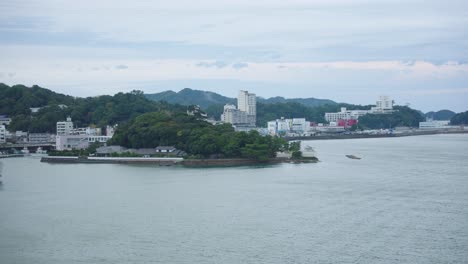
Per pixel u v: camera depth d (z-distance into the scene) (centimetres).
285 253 13500
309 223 16162
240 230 15500
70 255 13650
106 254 13675
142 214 17600
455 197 19850
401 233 15012
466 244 14025
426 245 13975
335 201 19262
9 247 14325
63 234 15400
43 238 15062
